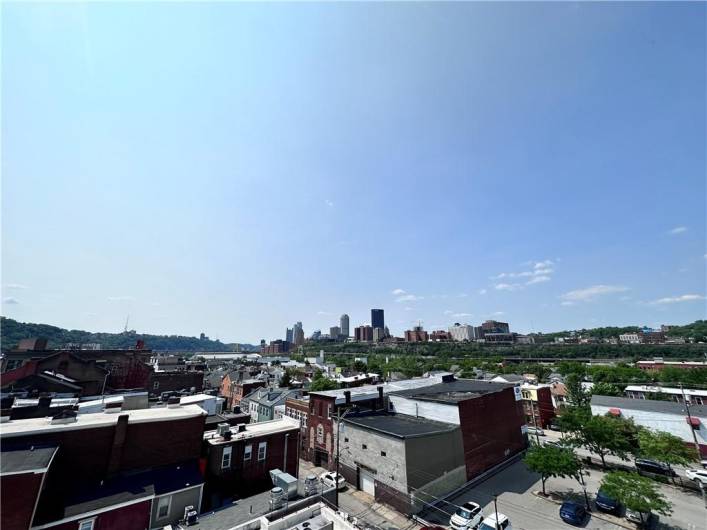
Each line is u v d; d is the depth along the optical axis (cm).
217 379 8631
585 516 2473
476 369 9988
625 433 3812
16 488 1603
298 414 4294
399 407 3834
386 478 2758
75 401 3612
